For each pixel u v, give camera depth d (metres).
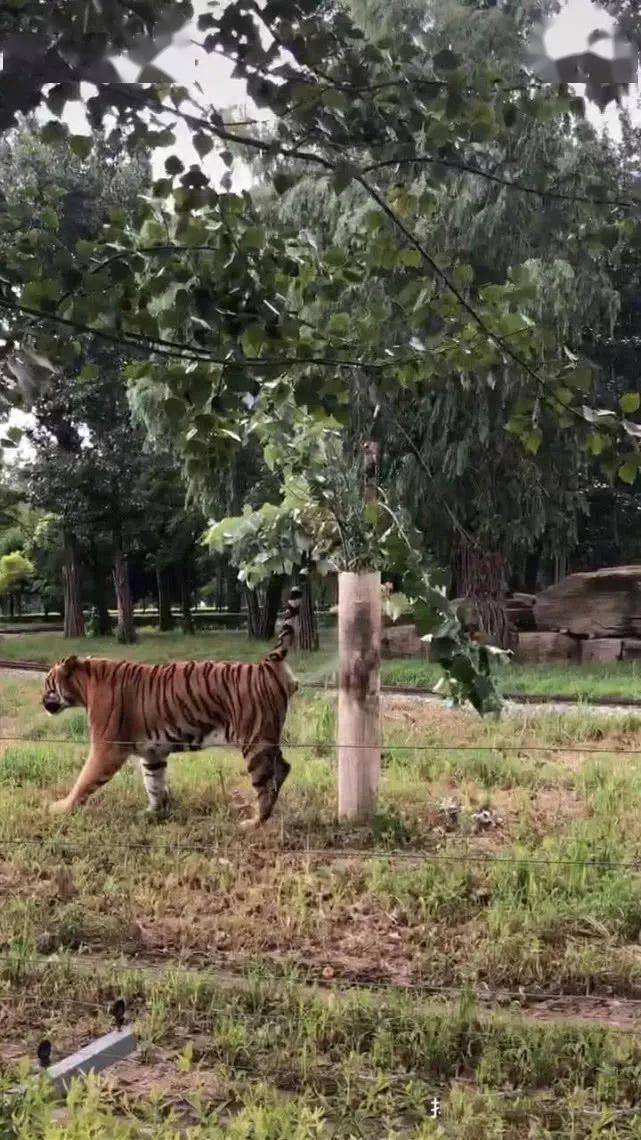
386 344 3.57
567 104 2.80
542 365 3.35
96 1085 3.92
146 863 7.11
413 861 7.14
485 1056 4.26
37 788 9.39
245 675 8.20
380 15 8.15
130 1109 3.94
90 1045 4.32
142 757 8.36
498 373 3.74
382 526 8.04
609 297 17.27
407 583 4.32
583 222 3.29
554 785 9.59
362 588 8.18
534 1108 3.91
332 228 12.48
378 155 2.95
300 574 8.59
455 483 19.00
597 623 21.47
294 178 3.10
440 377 3.59
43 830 7.94
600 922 6.04
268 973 5.20
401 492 18.09
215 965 5.53
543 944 5.73
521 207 13.63
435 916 6.23
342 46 2.81
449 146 2.94
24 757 10.35
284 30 2.70
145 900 6.41
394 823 7.93
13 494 27.97
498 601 20.70
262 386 3.78
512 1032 4.47
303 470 8.52
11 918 6.01
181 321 3.00
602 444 3.18
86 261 3.06
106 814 8.32
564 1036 4.46
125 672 8.42
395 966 5.59
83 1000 5.03
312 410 3.25
